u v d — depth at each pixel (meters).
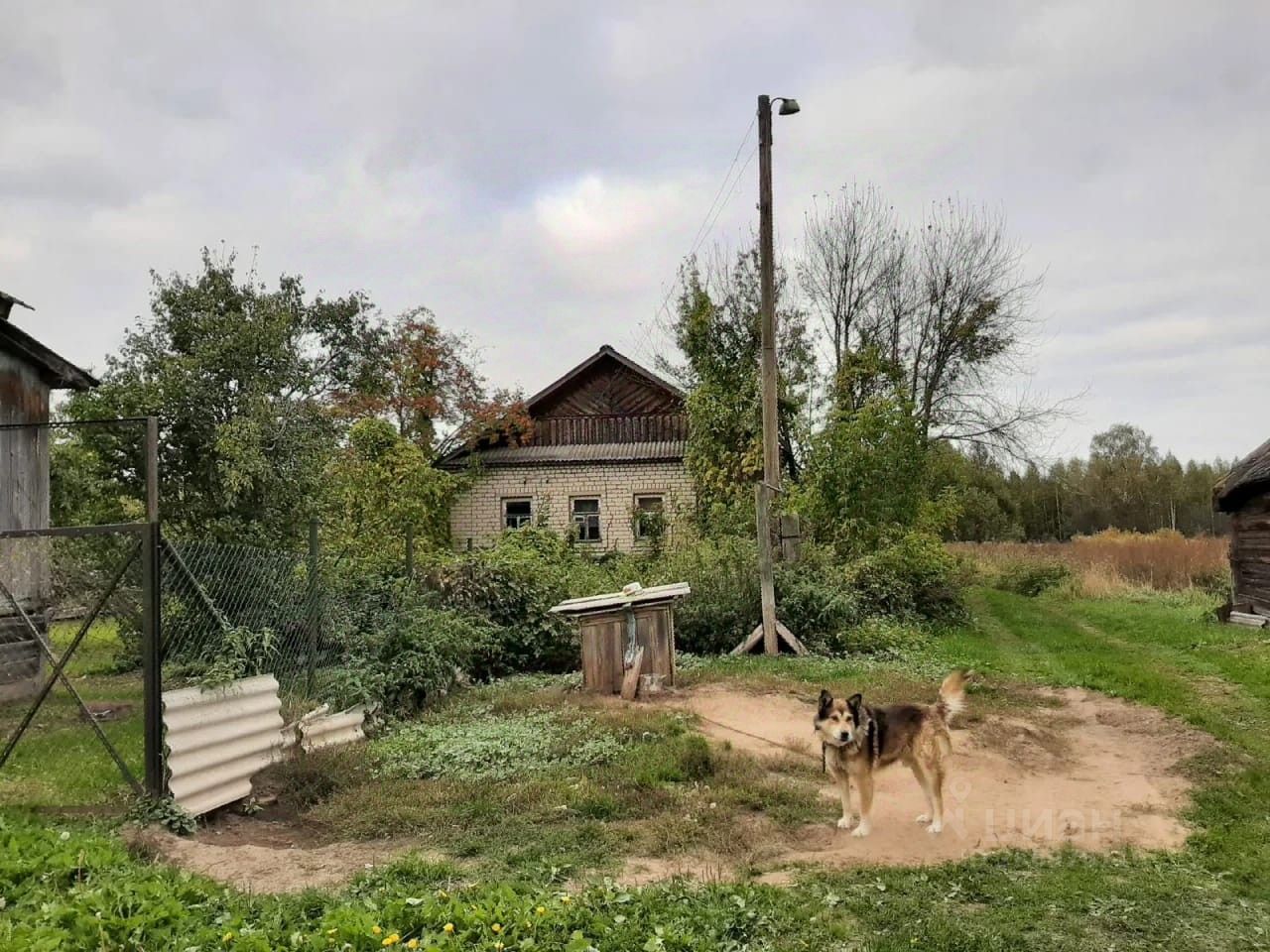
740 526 18.23
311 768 7.45
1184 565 25.75
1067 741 8.87
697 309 26.14
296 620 9.04
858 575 16.78
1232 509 19.05
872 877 5.38
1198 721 9.12
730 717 9.84
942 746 6.45
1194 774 7.64
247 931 4.12
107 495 15.27
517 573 13.78
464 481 25.72
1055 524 62.16
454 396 28.92
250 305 16.73
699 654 14.49
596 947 4.07
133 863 5.26
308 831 6.54
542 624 13.28
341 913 4.31
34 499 11.30
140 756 7.45
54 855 5.00
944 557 18.64
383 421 22.73
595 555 20.55
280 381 16.17
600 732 8.78
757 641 14.13
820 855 5.81
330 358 23.03
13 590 10.53
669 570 15.52
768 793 6.95
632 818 6.53
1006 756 8.24
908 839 6.14
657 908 4.64
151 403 14.76
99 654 11.70
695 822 6.28
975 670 12.51
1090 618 19.34
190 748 6.62
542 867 5.47
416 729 9.10
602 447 26.94
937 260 30.23
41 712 9.06
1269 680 11.23
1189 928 4.64
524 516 26.55
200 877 5.18
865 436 18.28
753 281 27.48
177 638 7.39
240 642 7.32
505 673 13.07
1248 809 6.71
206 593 7.41
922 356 30.78
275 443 15.38
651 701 10.62
